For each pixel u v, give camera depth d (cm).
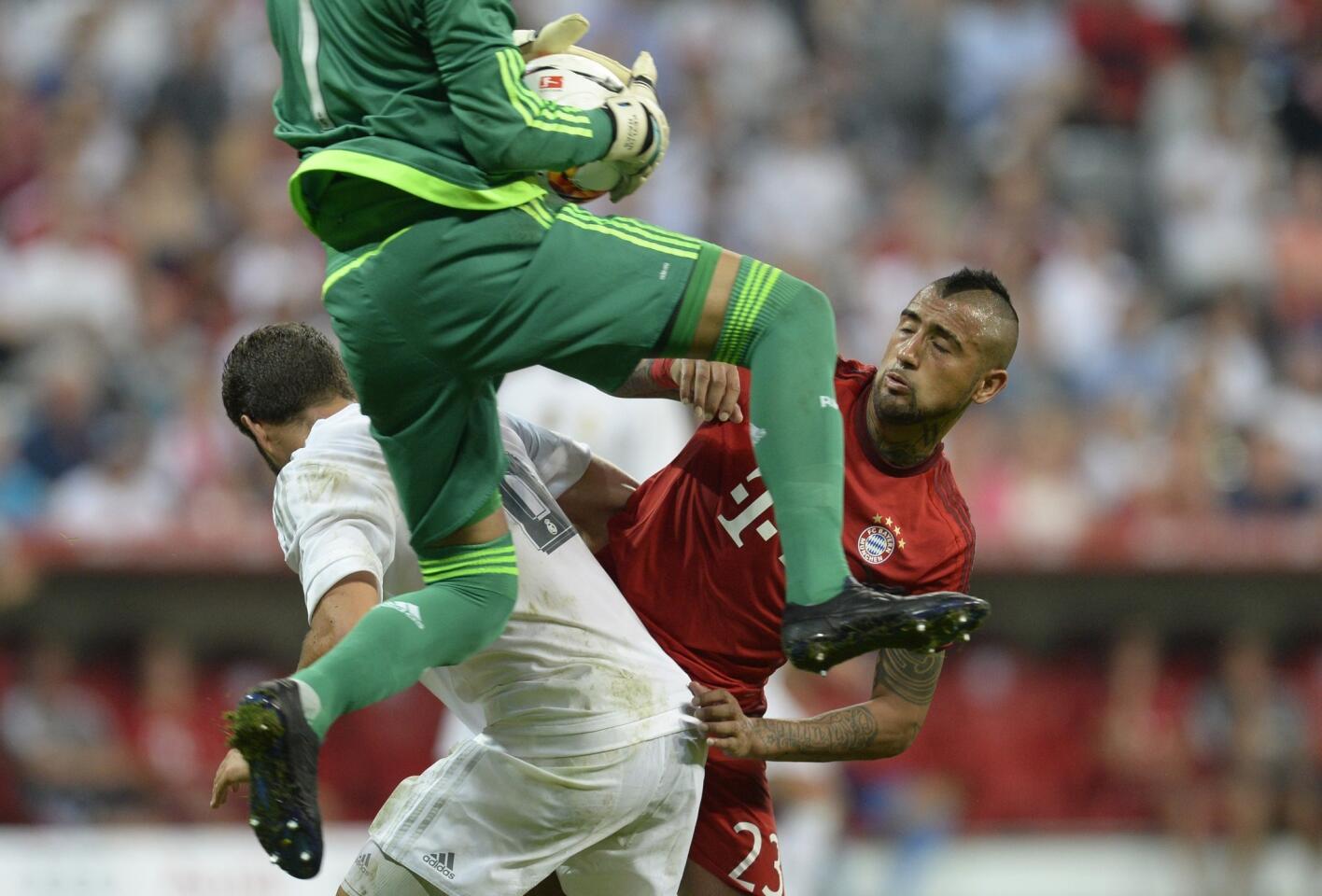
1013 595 3412
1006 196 4816
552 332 1243
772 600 1577
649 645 1516
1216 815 3403
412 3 1224
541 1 4844
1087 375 4312
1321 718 3453
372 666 1234
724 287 1271
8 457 3531
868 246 4616
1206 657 3466
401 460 1301
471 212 1234
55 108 4403
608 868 1520
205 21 4562
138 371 3762
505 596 1330
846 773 3306
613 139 1283
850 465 1565
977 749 3369
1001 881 3291
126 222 4153
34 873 2809
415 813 1499
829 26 5094
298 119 1286
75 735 3055
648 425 2423
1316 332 4644
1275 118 5300
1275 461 3984
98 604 3105
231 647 3147
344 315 1260
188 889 2842
